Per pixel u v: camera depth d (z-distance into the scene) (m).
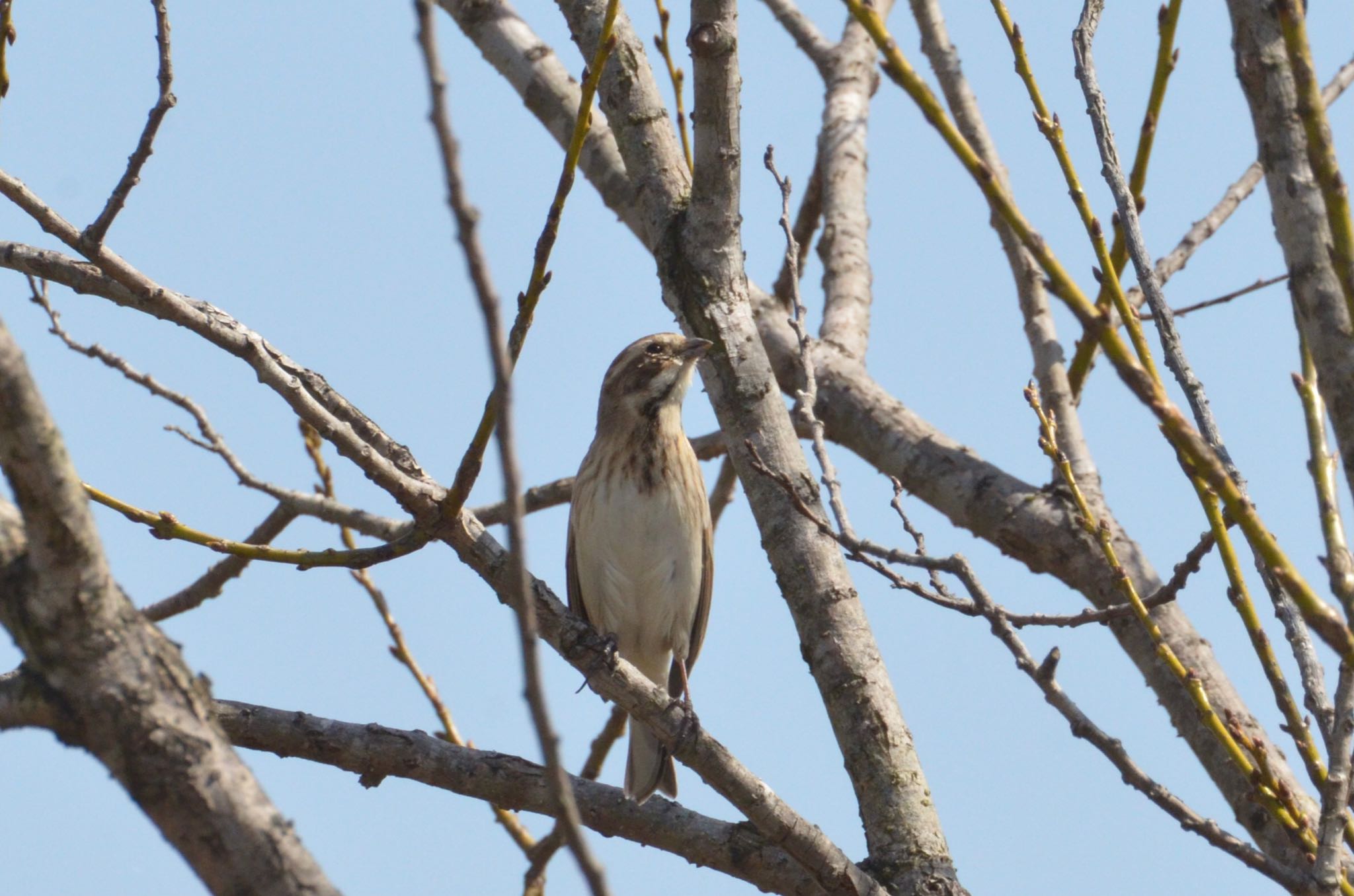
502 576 9.34
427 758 10.05
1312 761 8.12
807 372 11.16
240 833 6.06
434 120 5.75
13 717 6.09
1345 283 6.36
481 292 5.77
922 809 10.30
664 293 12.06
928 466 14.29
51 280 10.25
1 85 9.74
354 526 13.98
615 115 12.70
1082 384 14.01
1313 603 6.11
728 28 11.45
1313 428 8.49
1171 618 12.34
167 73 9.05
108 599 6.11
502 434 5.76
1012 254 14.29
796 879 10.26
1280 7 6.39
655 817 10.41
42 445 5.84
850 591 11.00
